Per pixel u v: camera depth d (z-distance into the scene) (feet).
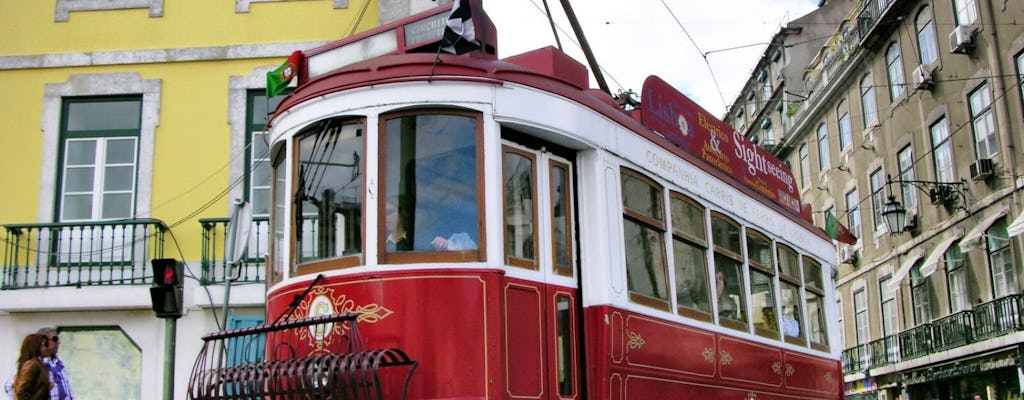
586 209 22.11
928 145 86.69
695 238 26.35
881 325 98.94
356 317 18.38
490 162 20.01
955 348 80.18
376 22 37.58
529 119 20.81
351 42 23.09
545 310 20.63
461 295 19.11
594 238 21.89
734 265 28.73
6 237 36.01
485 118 20.24
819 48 127.54
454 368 18.74
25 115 37.42
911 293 91.86
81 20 38.17
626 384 21.83
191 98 37.47
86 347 35.63
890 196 88.43
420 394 18.61
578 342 21.43
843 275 109.91
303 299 20.10
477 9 22.21
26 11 38.22
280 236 22.03
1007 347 72.64
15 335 35.47
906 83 90.12
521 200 20.77
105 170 37.17
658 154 25.11
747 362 28.30
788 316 32.68
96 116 37.68
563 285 21.35
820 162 114.83
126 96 37.70
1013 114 73.15
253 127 37.32
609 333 21.34
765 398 29.35
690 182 26.58
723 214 28.50
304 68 23.65
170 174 36.86
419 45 22.06
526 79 21.15
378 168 19.93
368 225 19.60
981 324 76.69
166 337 24.67
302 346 19.84
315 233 20.59
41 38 37.99
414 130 20.17
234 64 37.73
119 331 35.70
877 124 97.09
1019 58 72.49
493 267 19.36
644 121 25.61
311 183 20.92
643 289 23.21
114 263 35.65
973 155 79.00
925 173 87.45
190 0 38.24
